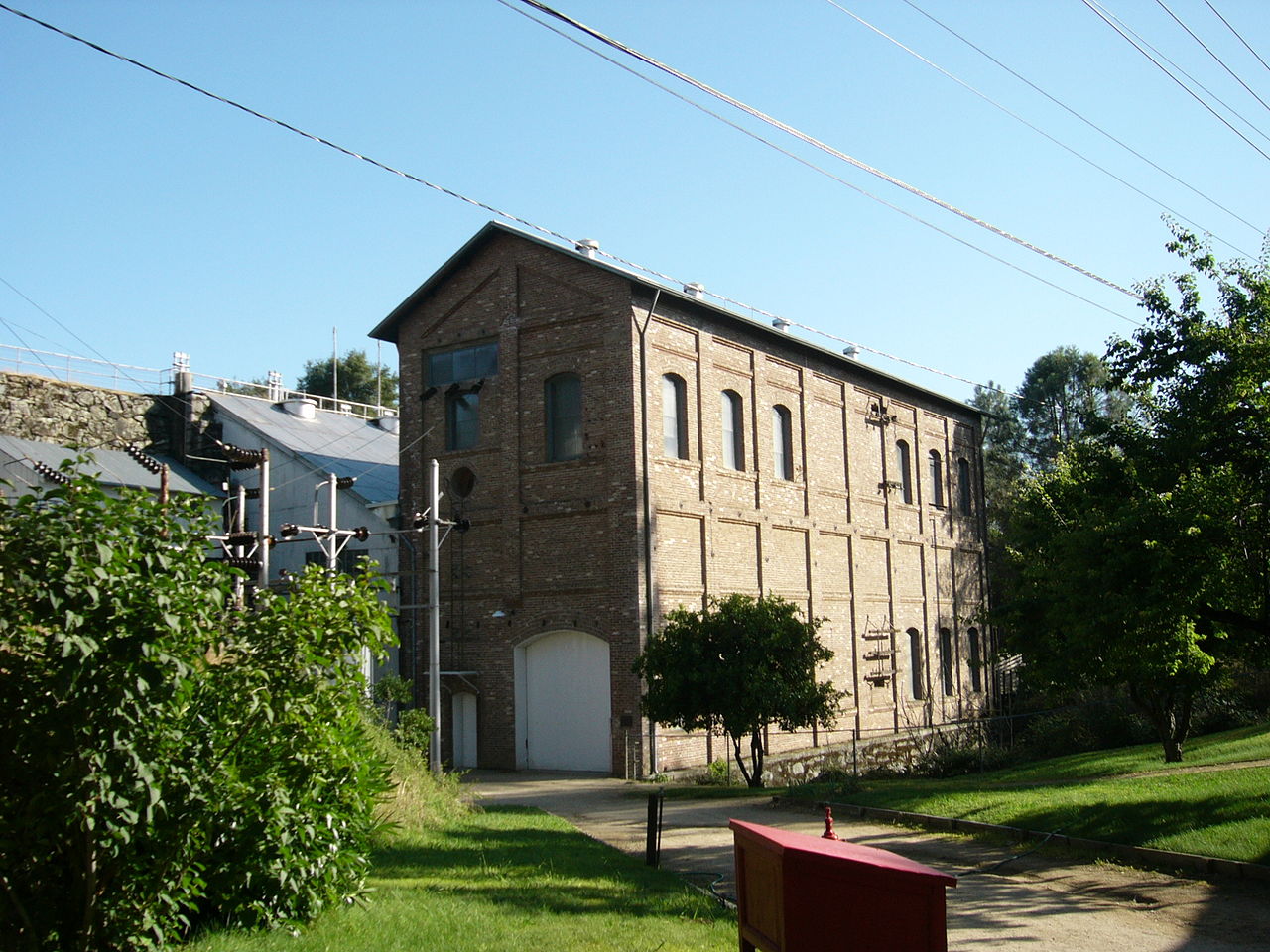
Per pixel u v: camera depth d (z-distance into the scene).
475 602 29.31
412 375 31.34
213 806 7.43
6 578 6.32
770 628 23.61
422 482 30.80
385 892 10.42
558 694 28.02
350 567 32.34
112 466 32.41
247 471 35.72
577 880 12.03
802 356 34.56
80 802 6.45
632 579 26.78
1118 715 33.47
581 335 28.31
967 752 33.00
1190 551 14.59
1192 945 10.16
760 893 6.98
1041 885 12.89
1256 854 12.77
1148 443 16.83
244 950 7.41
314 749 8.34
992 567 46.84
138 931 7.00
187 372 37.81
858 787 21.52
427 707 29.53
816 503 34.41
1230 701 32.56
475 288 30.38
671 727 27.06
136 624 6.66
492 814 18.23
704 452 29.55
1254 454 15.41
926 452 41.88
